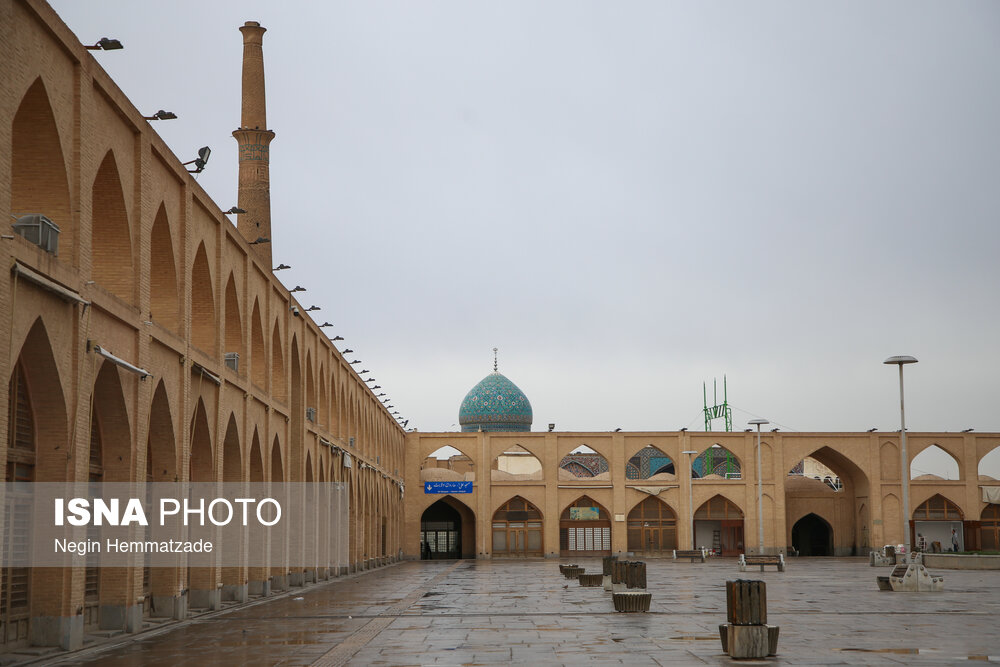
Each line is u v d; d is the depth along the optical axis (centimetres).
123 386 1628
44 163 1415
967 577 3403
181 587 1922
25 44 1280
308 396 3319
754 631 1262
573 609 2056
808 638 1501
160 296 1933
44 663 1333
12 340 1252
